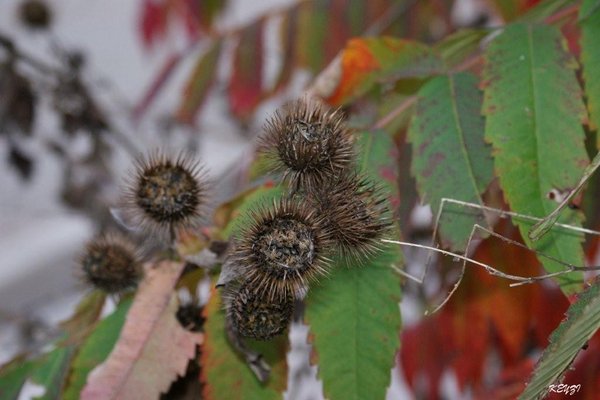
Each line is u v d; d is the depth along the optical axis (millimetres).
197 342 438
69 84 765
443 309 531
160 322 438
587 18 442
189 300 458
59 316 1056
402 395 848
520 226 414
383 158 445
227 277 393
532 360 540
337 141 404
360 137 447
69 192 787
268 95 614
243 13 1088
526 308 512
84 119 775
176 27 706
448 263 525
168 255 445
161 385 432
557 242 410
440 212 419
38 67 740
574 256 409
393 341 423
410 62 465
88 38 1162
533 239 393
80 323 482
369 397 420
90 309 481
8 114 723
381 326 424
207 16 682
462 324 528
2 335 829
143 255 466
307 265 389
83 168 784
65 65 775
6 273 1066
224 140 933
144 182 438
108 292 464
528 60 435
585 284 405
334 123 408
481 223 427
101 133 788
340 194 400
